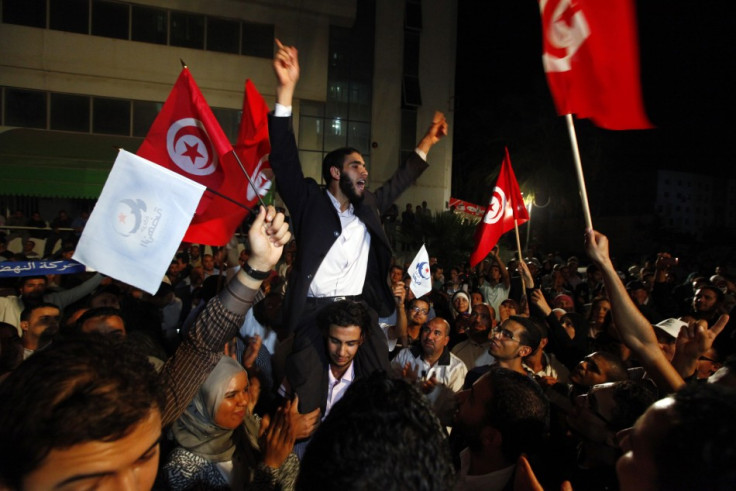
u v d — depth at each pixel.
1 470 0.96
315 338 3.14
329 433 1.07
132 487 1.02
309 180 3.31
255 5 22.34
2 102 20.50
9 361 3.30
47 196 20.75
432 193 25.33
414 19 24.97
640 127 2.64
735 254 24.95
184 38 22.11
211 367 1.90
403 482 1.00
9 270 4.73
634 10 2.65
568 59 2.66
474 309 5.25
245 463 2.63
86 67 20.98
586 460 2.35
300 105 23.61
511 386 2.13
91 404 0.94
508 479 2.09
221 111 22.70
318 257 3.11
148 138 3.41
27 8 20.38
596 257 2.38
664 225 32.56
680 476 1.00
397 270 7.89
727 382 2.12
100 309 3.40
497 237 6.19
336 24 23.58
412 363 4.43
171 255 2.25
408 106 24.73
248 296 1.89
